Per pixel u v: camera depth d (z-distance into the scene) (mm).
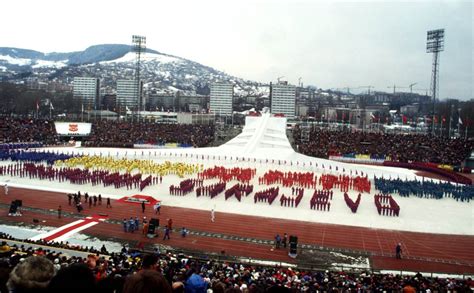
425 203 83000
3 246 34906
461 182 102062
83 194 77625
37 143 142375
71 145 150750
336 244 55125
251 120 172750
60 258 28125
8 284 6605
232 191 81375
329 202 79812
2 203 68375
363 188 90812
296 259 48375
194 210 69938
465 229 65750
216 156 130125
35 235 52312
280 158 127188
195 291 11266
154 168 101125
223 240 54344
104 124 181500
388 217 71062
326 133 175125
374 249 53781
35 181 87562
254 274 33594
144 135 164750
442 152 140500
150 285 6262
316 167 115812
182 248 50219
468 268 47969
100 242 50969
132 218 57250
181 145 155000
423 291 29500
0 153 110875
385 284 32531
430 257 51594
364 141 158500
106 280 8961
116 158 122375
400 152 142750
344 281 34344
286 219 66812
